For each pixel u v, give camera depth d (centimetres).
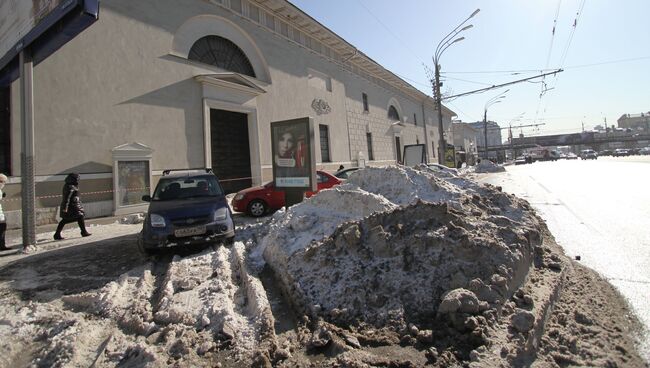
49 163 902
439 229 392
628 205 951
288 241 498
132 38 1098
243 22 1573
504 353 263
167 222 580
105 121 1016
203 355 293
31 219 717
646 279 418
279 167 934
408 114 3644
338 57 2384
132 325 352
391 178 615
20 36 756
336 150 2264
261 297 379
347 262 388
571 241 605
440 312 311
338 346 289
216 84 1361
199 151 1295
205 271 479
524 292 342
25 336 347
